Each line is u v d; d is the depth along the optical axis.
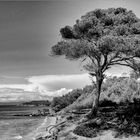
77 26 31.09
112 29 29.66
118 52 27.70
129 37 27.12
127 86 54.84
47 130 36.03
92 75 32.84
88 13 32.59
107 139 25.06
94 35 30.19
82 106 59.03
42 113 100.56
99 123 28.22
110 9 33.25
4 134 39.28
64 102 91.94
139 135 24.47
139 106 31.62
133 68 31.39
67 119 37.50
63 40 31.55
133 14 31.84
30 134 36.84
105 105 46.09
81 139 25.88
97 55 30.56
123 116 29.42
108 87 58.91
